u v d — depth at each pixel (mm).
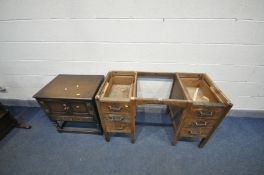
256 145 1312
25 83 1623
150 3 1047
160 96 1572
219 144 1324
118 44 1256
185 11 1058
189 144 1330
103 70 1422
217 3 1007
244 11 1018
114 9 1091
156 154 1249
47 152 1276
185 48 1224
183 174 1104
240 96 1478
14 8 1130
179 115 1137
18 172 1135
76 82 1289
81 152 1273
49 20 1174
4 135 1412
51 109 1203
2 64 1479
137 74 1353
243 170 1122
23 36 1272
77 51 1329
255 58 1214
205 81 1249
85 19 1151
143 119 1630
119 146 1321
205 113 970
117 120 1110
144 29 1160
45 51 1354
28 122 1607
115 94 1261
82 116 1241
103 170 1140
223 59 1249
